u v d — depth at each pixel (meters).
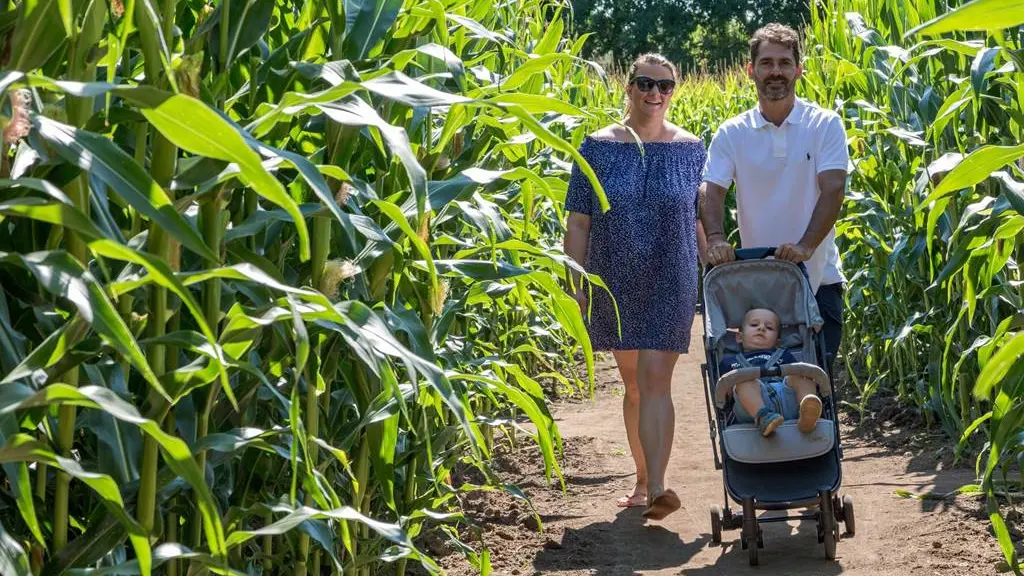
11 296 2.00
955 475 5.71
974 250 3.70
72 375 1.78
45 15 1.58
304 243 1.46
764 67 5.12
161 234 1.85
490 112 3.23
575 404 8.42
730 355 4.84
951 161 4.26
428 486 3.88
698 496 5.68
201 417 2.12
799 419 4.46
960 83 4.80
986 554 4.42
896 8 7.00
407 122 3.17
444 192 2.70
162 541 2.26
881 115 7.11
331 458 2.75
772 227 5.25
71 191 1.74
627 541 4.93
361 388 2.94
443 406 3.70
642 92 5.29
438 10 2.76
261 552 2.99
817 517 4.60
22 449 1.46
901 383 7.25
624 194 5.16
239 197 2.39
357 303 1.95
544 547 4.83
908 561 4.43
